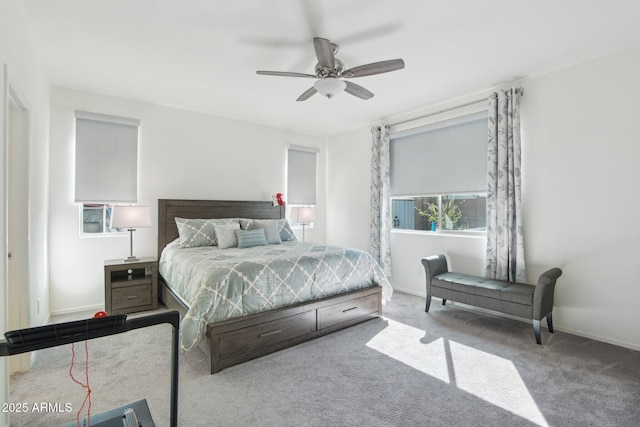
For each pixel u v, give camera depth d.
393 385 2.12
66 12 2.20
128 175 3.91
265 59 2.90
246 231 3.79
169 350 2.64
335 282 3.09
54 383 2.13
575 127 2.98
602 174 2.83
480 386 2.11
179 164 4.32
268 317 2.54
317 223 5.82
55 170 3.47
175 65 3.02
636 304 2.66
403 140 4.58
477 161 3.75
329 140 5.87
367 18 2.26
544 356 2.53
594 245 2.88
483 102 3.65
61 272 3.51
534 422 1.76
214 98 3.91
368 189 5.12
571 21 2.30
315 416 1.80
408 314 3.55
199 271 2.61
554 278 2.79
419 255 4.36
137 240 3.98
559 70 3.08
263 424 1.74
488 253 3.49
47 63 2.97
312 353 2.57
